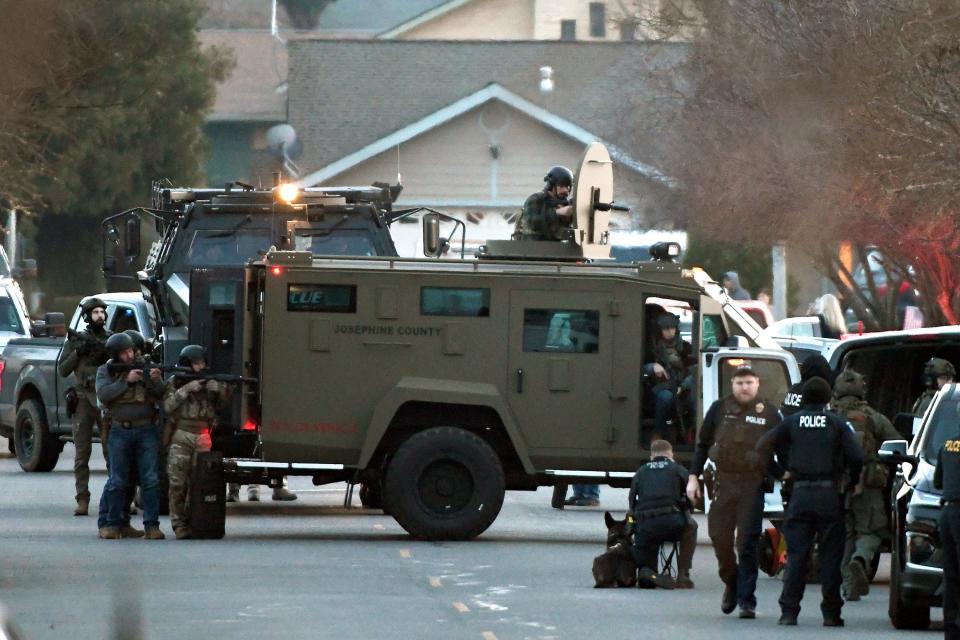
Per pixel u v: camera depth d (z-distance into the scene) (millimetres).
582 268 74438
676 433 73938
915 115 96688
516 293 74125
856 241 121000
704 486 62812
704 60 123688
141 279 96938
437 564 65875
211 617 52312
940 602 52094
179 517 74000
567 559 68250
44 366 106062
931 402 59250
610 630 51406
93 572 62062
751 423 54875
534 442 74188
